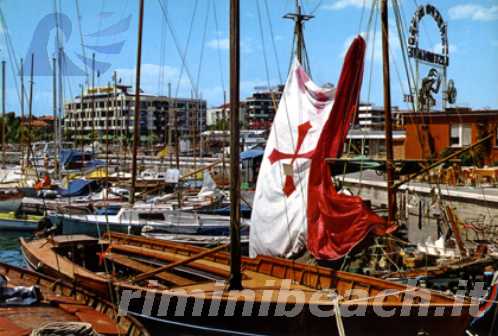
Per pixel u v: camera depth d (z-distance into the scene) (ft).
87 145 232.94
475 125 131.54
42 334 35.32
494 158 128.36
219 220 102.53
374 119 351.05
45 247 67.46
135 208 105.60
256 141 248.52
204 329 45.60
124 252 67.10
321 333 43.11
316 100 67.92
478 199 92.63
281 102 71.41
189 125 353.92
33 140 282.15
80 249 69.21
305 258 59.72
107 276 51.01
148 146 340.80
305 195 62.75
